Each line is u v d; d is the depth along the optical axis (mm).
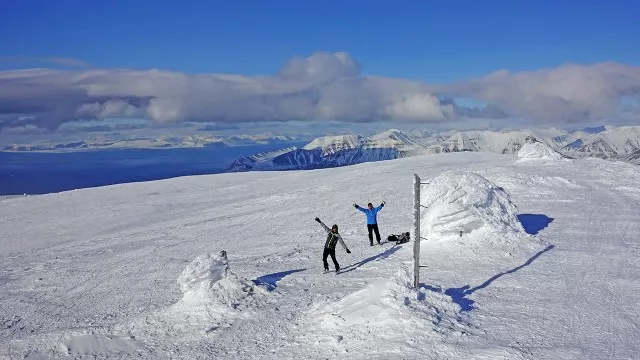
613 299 10688
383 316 9320
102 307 14398
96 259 22094
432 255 15047
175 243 23859
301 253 18156
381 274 13898
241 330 10594
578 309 10125
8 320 14023
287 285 13633
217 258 13148
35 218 36469
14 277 20141
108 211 37562
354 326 9305
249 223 27188
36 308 15156
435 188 17250
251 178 52281
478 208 16312
